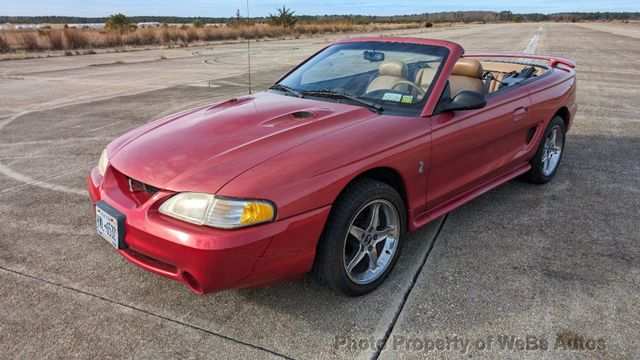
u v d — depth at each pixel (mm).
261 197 2182
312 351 2279
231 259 2146
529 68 4695
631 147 5680
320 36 40188
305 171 2316
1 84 11875
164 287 2826
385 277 2822
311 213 2299
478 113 3271
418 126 2854
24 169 5062
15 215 3852
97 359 2238
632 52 18875
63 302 2682
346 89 3342
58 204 4082
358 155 2494
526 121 3807
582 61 15445
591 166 4992
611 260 3092
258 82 11492
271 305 2635
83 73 14211
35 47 24125
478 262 3068
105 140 6262
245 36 36281
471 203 4023
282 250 2262
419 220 3037
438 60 3262
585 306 2604
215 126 2811
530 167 4195
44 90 10789
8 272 2994
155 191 2385
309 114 2900
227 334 2406
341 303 2650
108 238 2533
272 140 2543
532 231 3502
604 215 3779
